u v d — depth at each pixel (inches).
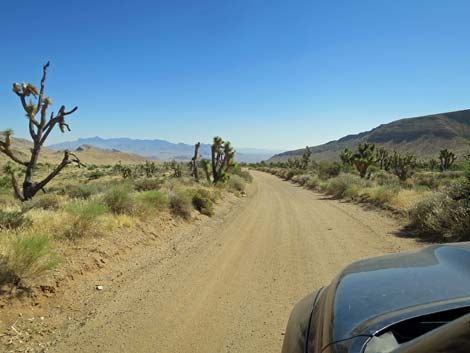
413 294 96.0
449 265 111.0
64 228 346.9
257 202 962.1
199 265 344.5
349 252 379.6
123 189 507.8
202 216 632.4
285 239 465.4
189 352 183.6
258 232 521.7
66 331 206.4
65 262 288.4
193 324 215.2
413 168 2190.0
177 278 302.7
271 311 232.4
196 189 761.0
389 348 78.5
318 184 1466.5
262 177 2554.1
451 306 85.7
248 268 334.0
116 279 293.0
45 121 428.5
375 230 494.3
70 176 2684.5
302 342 104.8
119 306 241.4
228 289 275.9
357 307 96.3
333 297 107.4
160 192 589.9
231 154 1213.7
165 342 193.8
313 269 323.9
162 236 455.5
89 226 362.9
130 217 454.3
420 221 475.5
